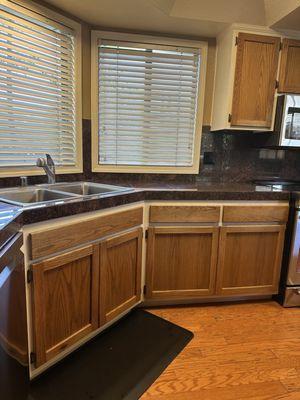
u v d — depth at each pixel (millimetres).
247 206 2004
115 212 1673
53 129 2062
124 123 2389
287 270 2125
